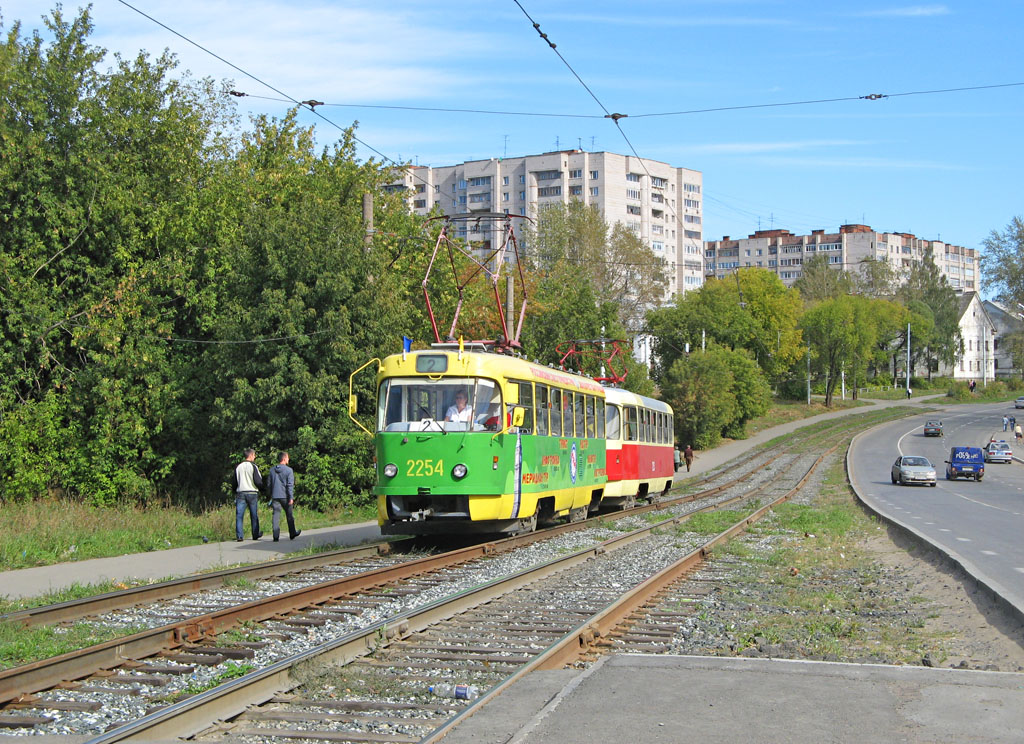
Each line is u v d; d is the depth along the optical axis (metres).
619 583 13.95
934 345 142.00
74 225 28.75
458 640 9.41
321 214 27.14
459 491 17.30
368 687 7.57
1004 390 136.88
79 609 10.72
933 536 20.55
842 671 7.56
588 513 26.83
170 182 32.38
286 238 26.52
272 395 25.92
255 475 19.91
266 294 26.09
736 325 90.56
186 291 30.56
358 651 8.68
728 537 21.31
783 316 100.12
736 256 192.00
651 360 87.12
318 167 37.44
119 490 28.44
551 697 6.91
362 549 16.70
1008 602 10.99
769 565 16.94
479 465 17.41
